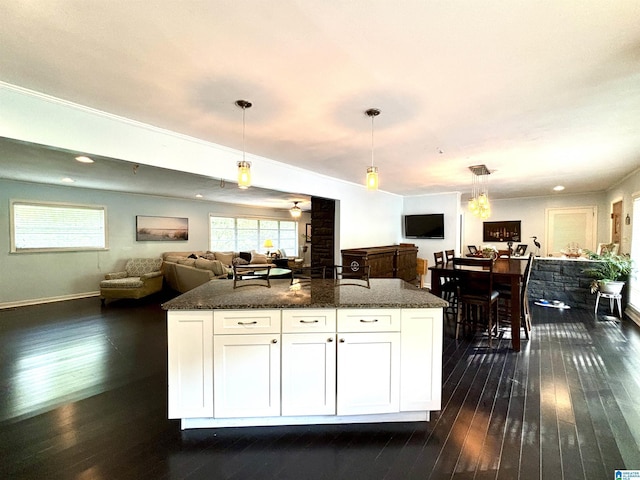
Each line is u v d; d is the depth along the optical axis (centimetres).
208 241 859
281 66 186
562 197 801
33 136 221
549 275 576
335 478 166
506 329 423
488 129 292
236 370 207
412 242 761
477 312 430
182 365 205
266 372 208
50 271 580
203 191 660
